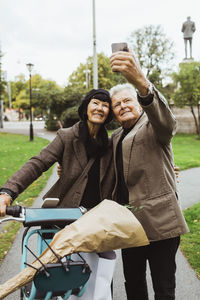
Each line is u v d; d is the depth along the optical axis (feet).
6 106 270.46
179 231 7.00
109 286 5.82
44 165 7.62
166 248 7.22
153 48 107.65
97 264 5.77
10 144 65.41
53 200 6.97
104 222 5.36
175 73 82.74
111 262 5.79
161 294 7.15
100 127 7.90
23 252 6.94
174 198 7.20
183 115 97.09
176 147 64.75
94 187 7.84
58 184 8.10
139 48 108.27
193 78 79.71
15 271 12.23
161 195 7.17
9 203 6.65
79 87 105.40
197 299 10.46
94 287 5.74
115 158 7.82
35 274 5.00
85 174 7.72
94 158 7.81
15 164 39.58
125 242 5.38
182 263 13.06
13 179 7.02
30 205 21.44
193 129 95.91
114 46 6.41
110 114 7.95
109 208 5.60
